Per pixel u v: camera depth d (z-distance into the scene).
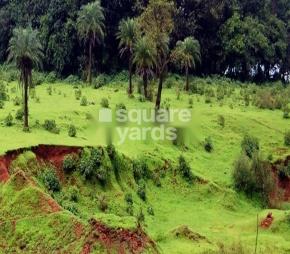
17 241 33.50
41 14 102.31
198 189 53.44
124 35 77.12
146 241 31.95
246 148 61.50
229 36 98.44
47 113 59.75
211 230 45.06
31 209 35.19
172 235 40.41
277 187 57.06
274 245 39.94
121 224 31.61
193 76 94.44
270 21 105.00
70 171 47.19
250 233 43.84
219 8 98.00
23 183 37.31
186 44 79.56
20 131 51.81
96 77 93.19
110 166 49.34
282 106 78.00
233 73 102.00
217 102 77.31
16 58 51.78
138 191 49.78
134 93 77.00
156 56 71.44
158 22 69.44
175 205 50.56
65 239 32.34
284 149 63.72
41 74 94.81
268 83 101.00
